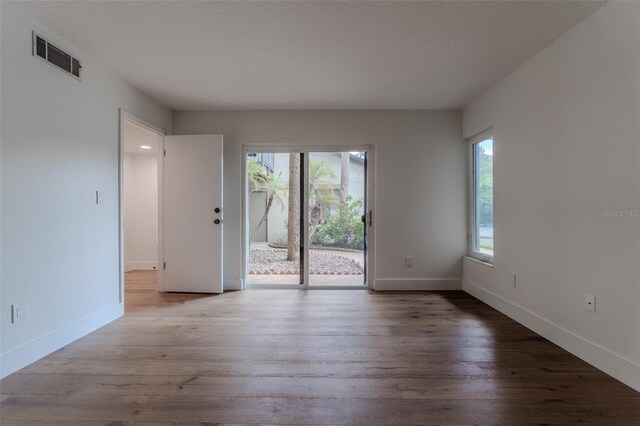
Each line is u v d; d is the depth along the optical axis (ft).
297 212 13.33
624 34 5.90
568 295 7.28
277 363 6.72
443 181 12.90
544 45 7.88
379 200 12.95
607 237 6.28
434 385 5.89
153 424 4.82
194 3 6.27
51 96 7.25
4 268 6.19
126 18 6.77
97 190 8.73
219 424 4.83
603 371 6.35
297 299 11.58
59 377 6.14
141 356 7.03
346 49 8.06
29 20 6.71
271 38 7.55
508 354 7.14
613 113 6.13
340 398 5.49
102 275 8.93
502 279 10.04
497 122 10.23
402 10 6.48
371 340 7.91
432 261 12.98
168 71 9.32
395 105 12.36
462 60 8.67
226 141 12.94
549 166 7.89
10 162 6.33
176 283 12.60
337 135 12.87
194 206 12.53
